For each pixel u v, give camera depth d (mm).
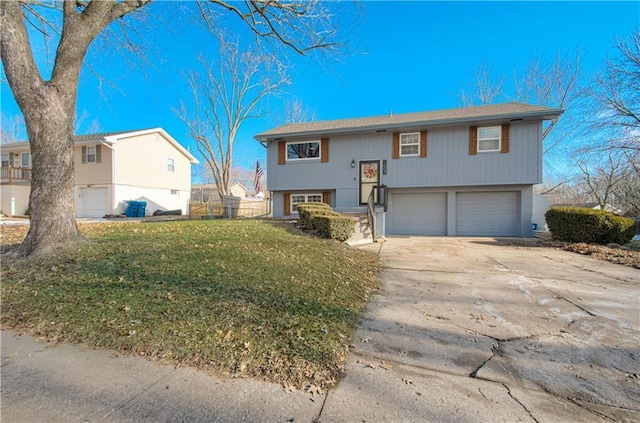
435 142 12430
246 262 4734
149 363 2355
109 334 2721
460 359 2562
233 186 39781
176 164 23031
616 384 2229
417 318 3447
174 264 4379
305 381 2184
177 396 1991
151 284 3670
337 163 13594
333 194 13867
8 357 2430
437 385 2189
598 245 8469
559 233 9445
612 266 6168
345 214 10273
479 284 4848
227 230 7555
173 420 1777
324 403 1962
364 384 2182
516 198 11945
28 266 4289
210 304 3242
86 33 5402
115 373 2230
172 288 3576
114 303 3215
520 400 2033
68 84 5277
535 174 11336
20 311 3137
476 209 12359
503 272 5641
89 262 4402
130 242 5652
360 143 13336
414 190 13047
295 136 13766
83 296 3373
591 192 21766
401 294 4332
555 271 5727
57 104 5109
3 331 2836
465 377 2299
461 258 7027
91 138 18188
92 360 2395
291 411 1878
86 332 2760
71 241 5164
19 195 19562
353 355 2604
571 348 2762
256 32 7855
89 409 1864
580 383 2236
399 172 12859
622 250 7750
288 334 2777
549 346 2797
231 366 2314
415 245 9219
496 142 11812
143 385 2100
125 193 18656
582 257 7188
